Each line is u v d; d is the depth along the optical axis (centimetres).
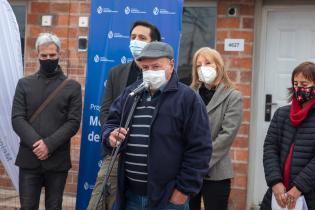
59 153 505
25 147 503
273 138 437
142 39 479
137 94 371
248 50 656
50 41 505
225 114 475
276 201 423
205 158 357
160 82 358
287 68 671
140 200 369
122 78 496
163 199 355
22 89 510
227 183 475
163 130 356
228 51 661
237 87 658
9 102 562
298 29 667
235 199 657
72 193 697
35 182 506
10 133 565
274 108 672
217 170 466
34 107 505
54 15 706
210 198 470
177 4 536
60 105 505
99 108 555
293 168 416
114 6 554
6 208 674
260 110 673
